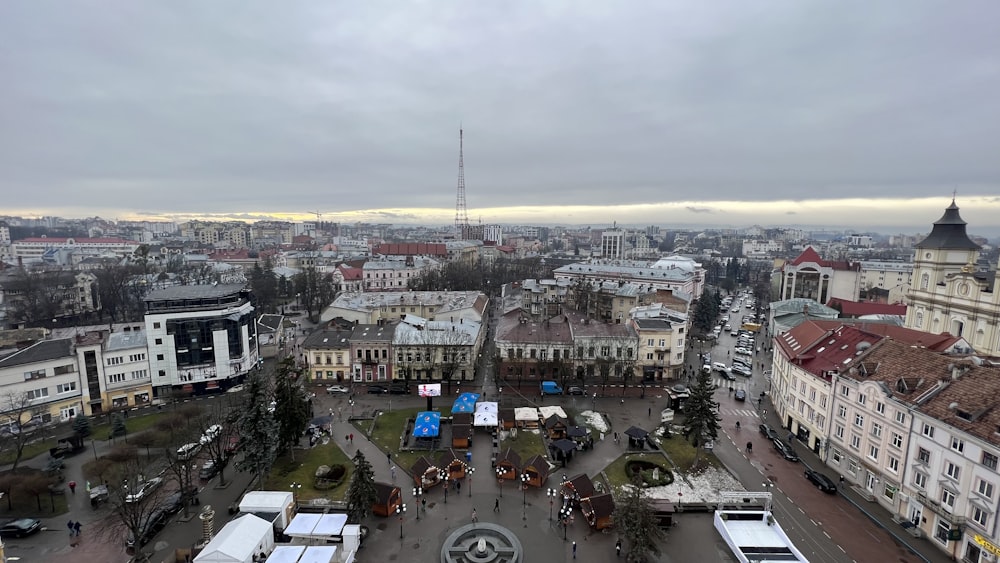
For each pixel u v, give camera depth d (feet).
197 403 337.52
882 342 256.93
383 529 207.21
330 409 333.83
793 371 304.50
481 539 191.62
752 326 594.24
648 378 399.03
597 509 208.44
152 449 271.69
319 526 195.31
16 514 212.84
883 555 192.34
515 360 389.60
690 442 274.57
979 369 205.26
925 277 414.82
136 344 336.29
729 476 251.60
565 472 253.65
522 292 625.00
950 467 190.49
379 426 306.35
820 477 241.96
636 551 182.50
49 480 230.89
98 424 306.14
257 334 408.67
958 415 191.01
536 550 194.90
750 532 201.36
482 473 253.44
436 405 342.03
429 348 382.83
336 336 403.13
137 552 185.37
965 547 182.80
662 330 394.73
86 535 201.05
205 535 198.29
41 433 284.82
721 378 414.82
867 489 233.35
